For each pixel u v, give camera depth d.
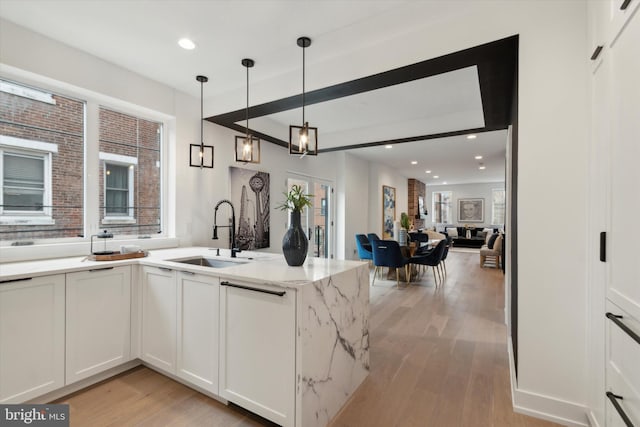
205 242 3.64
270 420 1.63
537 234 1.81
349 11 2.07
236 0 1.96
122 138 3.01
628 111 1.21
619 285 1.31
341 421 1.78
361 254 5.77
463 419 1.80
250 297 1.71
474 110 4.00
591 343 1.63
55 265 2.03
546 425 1.74
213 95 3.48
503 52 2.08
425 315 3.70
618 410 1.24
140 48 2.54
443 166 8.57
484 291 4.86
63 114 2.59
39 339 1.81
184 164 3.42
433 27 2.18
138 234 3.10
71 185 2.62
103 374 2.17
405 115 4.29
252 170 4.36
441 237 8.93
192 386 2.09
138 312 2.31
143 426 1.71
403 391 2.09
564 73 1.75
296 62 2.76
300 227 2.13
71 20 2.17
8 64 2.17
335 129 5.01
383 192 8.33
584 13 1.71
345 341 1.97
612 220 1.38
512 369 2.22
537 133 1.81
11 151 2.29
